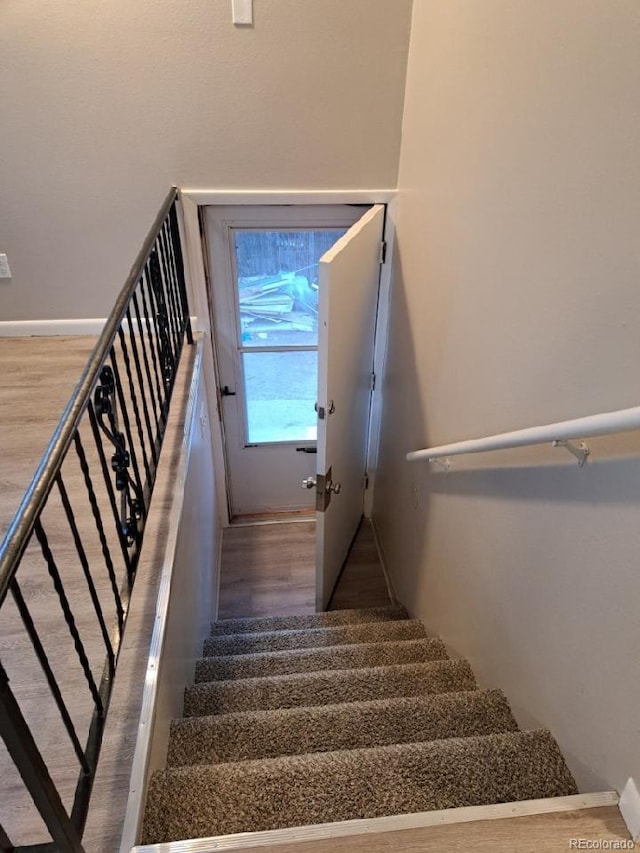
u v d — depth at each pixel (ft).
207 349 9.78
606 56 3.26
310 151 8.37
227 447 11.46
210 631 8.66
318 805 3.77
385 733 4.88
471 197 5.65
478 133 5.38
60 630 4.84
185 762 4.60
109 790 3.66
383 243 9.24
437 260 6.92
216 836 3.44
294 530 12.20
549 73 3.94
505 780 3.98
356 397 9.48
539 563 4.45
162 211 7.18
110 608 4.99
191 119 7.92
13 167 8.02
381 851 3.37
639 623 3.19
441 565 7.25
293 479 12.13
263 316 10.03
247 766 4.05
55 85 7.47
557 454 4.09
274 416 11.22
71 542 5.76
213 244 9.16
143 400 5.88
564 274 3.87
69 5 6.95
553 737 4.29
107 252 8.82
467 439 6.06
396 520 10.05
